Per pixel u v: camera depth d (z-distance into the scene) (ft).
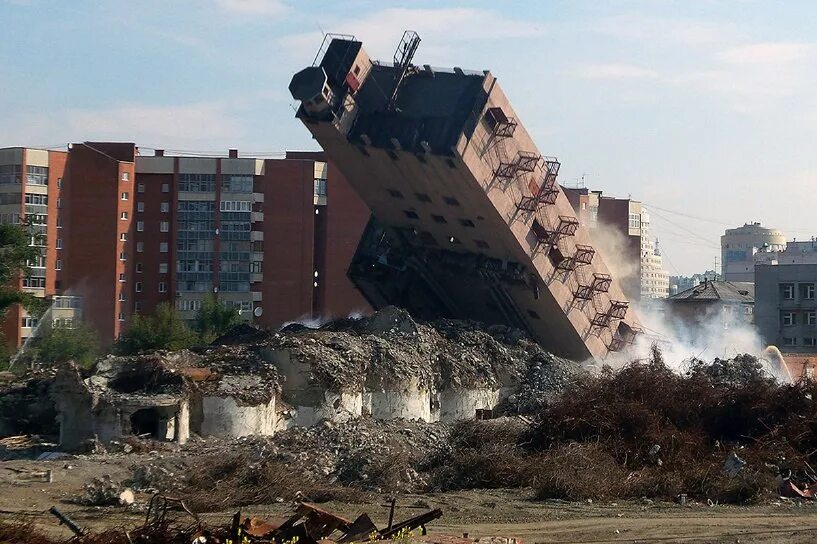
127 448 126.00
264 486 102.58
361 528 76.13
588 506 98.17
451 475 110.73
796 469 113.91
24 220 264.11
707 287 344.08
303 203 344.28
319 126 159.33
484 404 163.73
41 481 108.88
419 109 156.46
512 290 175.83
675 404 131.54
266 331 176.65
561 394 145.59
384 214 177.58
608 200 370.73
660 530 84.89
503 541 75.10
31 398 149.28
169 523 79.15
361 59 157.99
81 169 335.26
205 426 135.54
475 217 164.55
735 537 81.82
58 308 328.49
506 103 155.63
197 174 343.26
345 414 142.51
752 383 137.49
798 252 543.39
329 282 349.00
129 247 340.18
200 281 342.23
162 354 145.89
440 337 168.04
